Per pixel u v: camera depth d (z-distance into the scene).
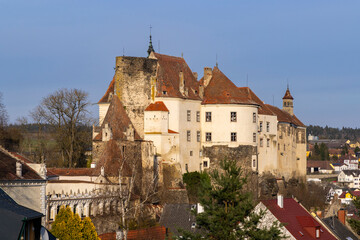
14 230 53.84
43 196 104.44
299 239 89.62
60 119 170.50
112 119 149.88
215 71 179.62
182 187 155.88
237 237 77.62
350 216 133.75
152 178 149.62
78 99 170.62
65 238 97.81
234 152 171.25
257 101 187.25
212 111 172.38
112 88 169.62
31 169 105.19
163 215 109.75
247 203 79.19
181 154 162.75
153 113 158.00
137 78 159.75
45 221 104.69
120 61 159.12
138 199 129.62
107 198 120.94
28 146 173.50
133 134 149.12
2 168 99.94
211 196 80.50
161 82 162.00
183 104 164.62
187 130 166.25
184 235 79.44
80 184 125.56
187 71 174.00
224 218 78.75
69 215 99.19
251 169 173.25
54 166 167.00
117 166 139.75
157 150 156.75
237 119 172.38
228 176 81.81
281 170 196.50
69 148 168.88
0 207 55.47
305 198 185.25
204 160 171.88
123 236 94.44
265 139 185.00
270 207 93.25
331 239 97.00
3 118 169.25
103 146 144.62
